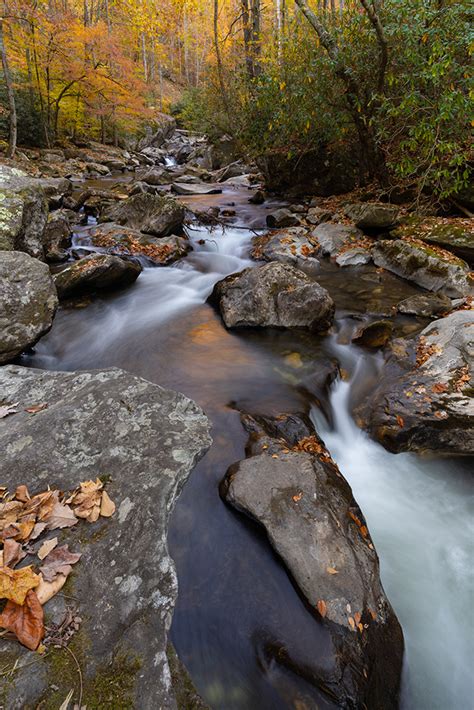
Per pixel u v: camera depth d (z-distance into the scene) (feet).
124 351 16.56
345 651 6.73
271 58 36.76
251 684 6.64
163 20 93.61
